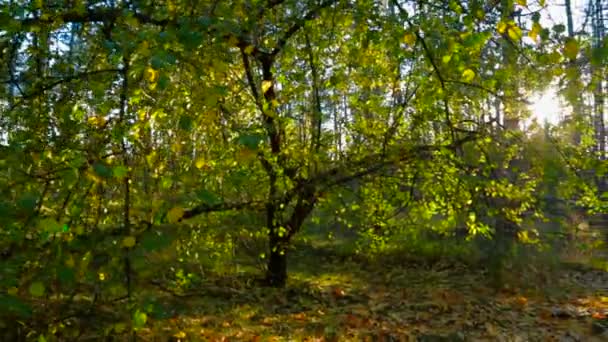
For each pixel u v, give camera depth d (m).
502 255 9.41
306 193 6.22
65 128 3.46
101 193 2.79
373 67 5.86
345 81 6.30
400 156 5.23
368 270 11.22
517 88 4.10
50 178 2.33
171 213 1.94
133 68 2.35
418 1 3.69
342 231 12.47
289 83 6.56
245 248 9.45
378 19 4.18
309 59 6.91
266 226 7.56
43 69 4.15
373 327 6.89
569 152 3.97
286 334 6.46
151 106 3.23
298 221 7.88
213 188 4.46
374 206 6.88
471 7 3.03
